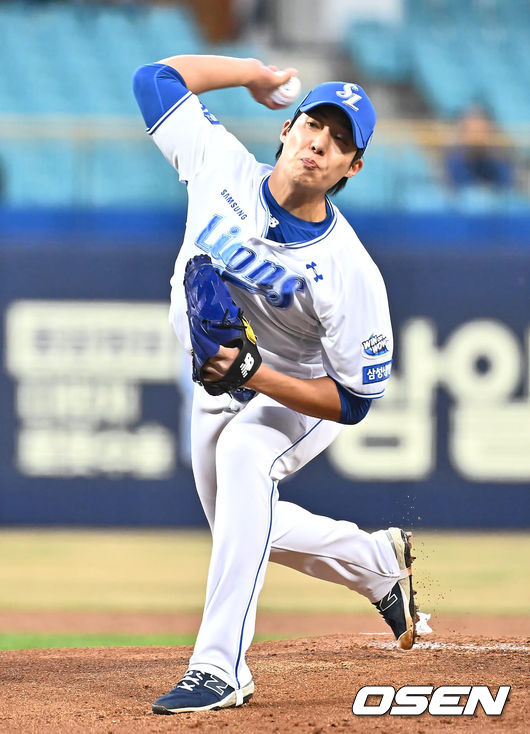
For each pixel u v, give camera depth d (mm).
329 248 10703
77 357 33594
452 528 34000
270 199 10781
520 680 12117
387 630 20609
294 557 12430
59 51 49938
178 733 9812
